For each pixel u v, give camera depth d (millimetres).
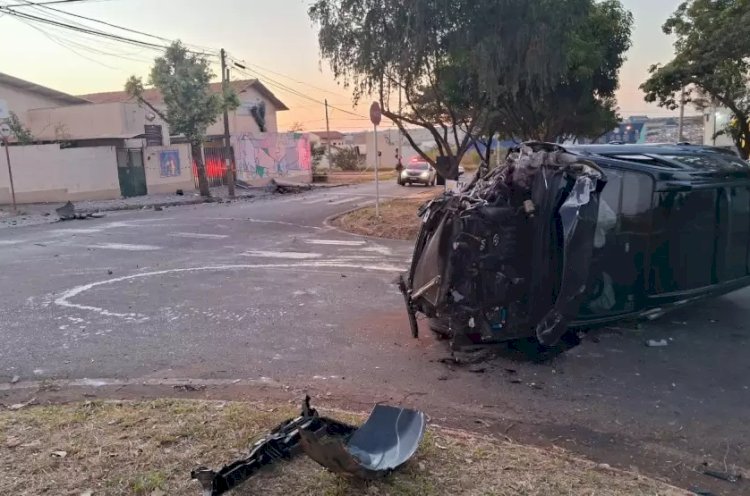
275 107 44062
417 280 6172
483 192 5723
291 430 3656
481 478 3486
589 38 18609
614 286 5883
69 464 3633
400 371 5555
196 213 20047
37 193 24297
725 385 5160
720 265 6637
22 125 28484
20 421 4277
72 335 6730
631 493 3361
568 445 4172
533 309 5301
